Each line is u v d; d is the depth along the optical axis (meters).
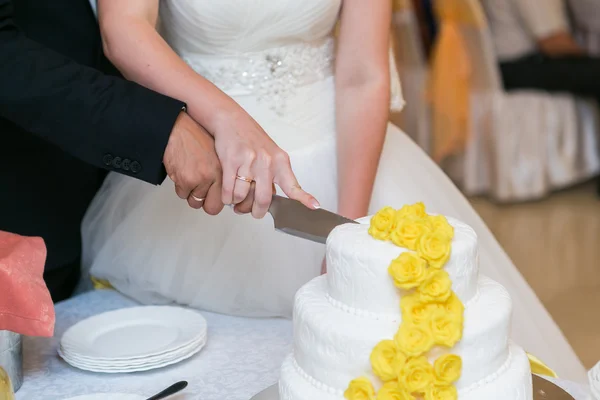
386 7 1.44
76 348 1.21
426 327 0.83
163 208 1.48
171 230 1.45
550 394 1.00
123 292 1.52
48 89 1.16
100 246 1.57
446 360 0.83
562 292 3.32
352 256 0.88
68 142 1.18
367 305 0.88
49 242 1.56
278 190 1.42
